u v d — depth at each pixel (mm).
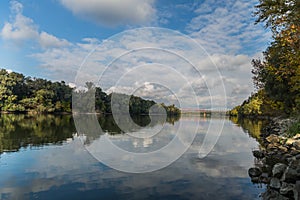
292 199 6047
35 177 7941
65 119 36000
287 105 21500
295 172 6527
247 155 11641
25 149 12508
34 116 43250
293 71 14445
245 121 41031
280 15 11828
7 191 6723
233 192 6711
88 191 6754
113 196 6441
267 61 21609
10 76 51781
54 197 6344
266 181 7570
